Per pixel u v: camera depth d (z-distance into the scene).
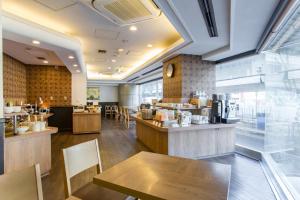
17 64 7.44
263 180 3.34
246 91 5.30
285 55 3.56
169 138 4.23
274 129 4.08
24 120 4.39
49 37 4.00
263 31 3.56
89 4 3.11
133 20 3.65
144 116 5.67
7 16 3.23
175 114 4.66
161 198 1.13
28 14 3.67
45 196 2.72
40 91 8.52
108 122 11.38
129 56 7.21
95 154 1.98
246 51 4.88
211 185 1.29
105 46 5.79
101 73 12.32
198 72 5.80
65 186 1.62
